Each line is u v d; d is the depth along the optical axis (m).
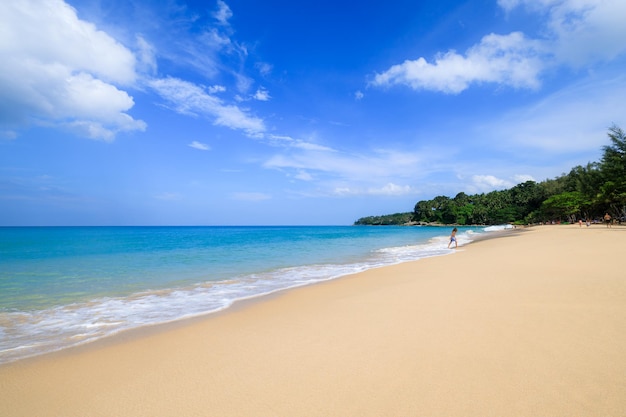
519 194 128.25
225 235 65.50
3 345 5.68
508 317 6.05
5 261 18.92
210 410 3.41
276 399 3.56
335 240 43.47
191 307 8.34
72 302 8.98
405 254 22.56
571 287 8.39
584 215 81.75
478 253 19.88
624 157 51.31
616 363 4.02
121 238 51.31
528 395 3.38
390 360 4.41
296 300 8.79
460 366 4.11
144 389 3.96
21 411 3.55
